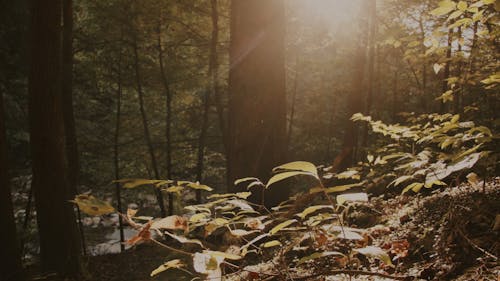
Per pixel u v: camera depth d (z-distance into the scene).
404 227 3.55
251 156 8.52
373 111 23.92
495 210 2.94
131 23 17.75
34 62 8.99
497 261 2.42
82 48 18.38
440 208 3.46
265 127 8.55
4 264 8.32
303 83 26.89
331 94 25.69
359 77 16.41
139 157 20.62
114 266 11.09
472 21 2.28
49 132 9.12
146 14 17.53
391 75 24.75
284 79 8.85
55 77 9.13
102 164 19.62
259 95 8.56
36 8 8.87
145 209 21.09
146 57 19.33
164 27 18.84
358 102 16.22
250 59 8.59
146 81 19.88
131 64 19.28
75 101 19.34
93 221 21.33
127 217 1.33
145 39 18.75
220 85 19.78
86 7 17.95
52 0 8.89
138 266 10.46
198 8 18.55
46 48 8.98
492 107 3.43
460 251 2.78
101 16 17.69
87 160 19.48
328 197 1.40
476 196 3.19
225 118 25.36
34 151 9.14
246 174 8.48
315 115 26.88
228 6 19.44
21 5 16.83
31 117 9.09
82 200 1.17
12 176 16.19
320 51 23.53
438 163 1.89
